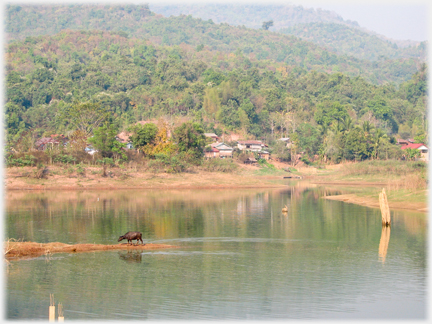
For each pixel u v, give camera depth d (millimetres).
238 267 40344
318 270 39531
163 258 42906
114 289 34500
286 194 103250
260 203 85562
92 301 32250
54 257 42750
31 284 35375
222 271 39094
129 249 45969
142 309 30688
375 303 32000
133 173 119750
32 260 41750
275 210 75438
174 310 30594
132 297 32781
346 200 89750
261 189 115562
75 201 85000
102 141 125125
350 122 195875
